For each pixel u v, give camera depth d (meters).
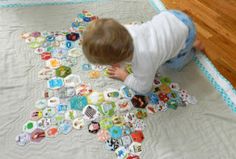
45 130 1.01
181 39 1.09
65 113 1.07
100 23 0.89
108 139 1.01
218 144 1.03
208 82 1.23
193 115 1.11
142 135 1.03
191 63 1.31
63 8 1.49
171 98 1.16
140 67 0.99
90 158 0.96
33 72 1.18
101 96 1.13
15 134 0.99
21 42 1.29
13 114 1.05
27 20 1.40
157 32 1.04
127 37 0.90
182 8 1.65
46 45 1.29
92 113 1.08
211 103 1.16
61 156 0.96
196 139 1.04
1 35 1.30
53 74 1.19
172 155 0.99
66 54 1.27
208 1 1.71
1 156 0.94
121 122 1.06
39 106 1.08
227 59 1.37
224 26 1.55
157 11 1.58
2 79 1.14
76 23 1.42
